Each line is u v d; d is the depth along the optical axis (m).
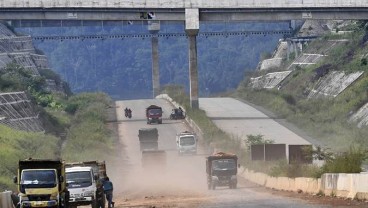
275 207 109.56
